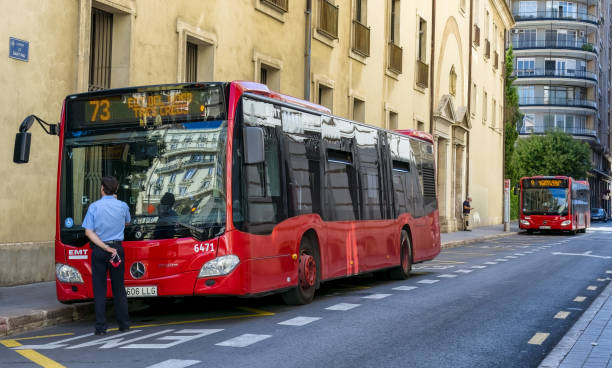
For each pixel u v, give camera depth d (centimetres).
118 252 917
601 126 10556
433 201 1908
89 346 831
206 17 1831
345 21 2717
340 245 1316
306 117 1220
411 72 3509
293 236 1139
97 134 1019
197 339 866
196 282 965
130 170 1002
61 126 1034
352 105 2783
